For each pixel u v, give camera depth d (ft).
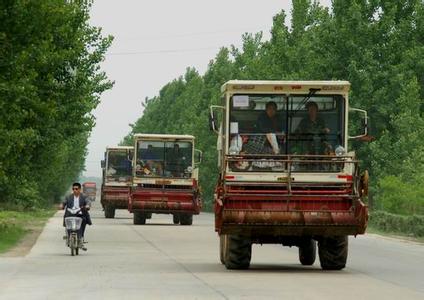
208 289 154.61
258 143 195.52
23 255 242.99
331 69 530.27
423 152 451.53
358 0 531.50
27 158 347.97
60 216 620.08
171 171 443.32
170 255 244.01
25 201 637.71
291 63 606.55
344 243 197.88
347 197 190.90
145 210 441.68
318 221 189.26
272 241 201.57
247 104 196.13
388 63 522.88
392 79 514.27
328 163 194.29
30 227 423.23
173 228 418.92
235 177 193.26
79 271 190.90
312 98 196.44
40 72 315.78
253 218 188.85
